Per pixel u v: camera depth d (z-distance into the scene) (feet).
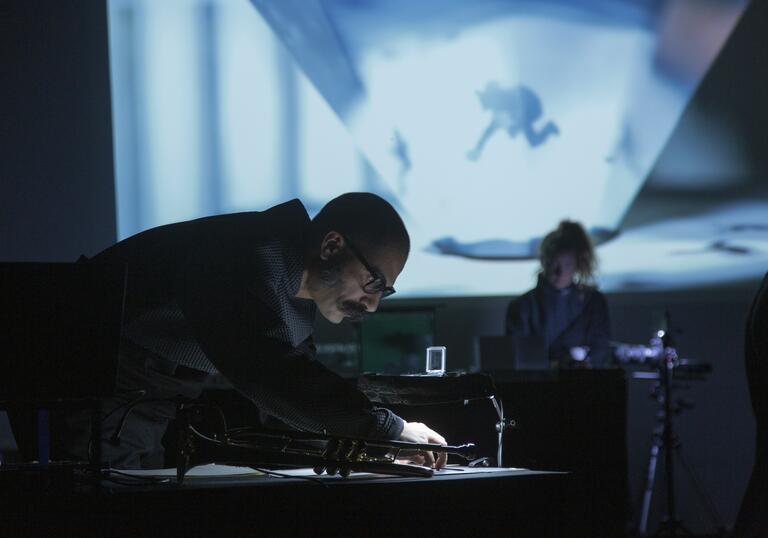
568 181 16.97
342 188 16.47
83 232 15.85
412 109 16.67
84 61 15.90
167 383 6.75
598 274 16.90
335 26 16.46
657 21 17.01
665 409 14.90
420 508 4.74
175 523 4.37
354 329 16.47
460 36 16.74
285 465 6.23
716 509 17.31
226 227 6.16
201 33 16.11
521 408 10.96
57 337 5.00
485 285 16.84
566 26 16.89
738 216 17.24
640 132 17.07
